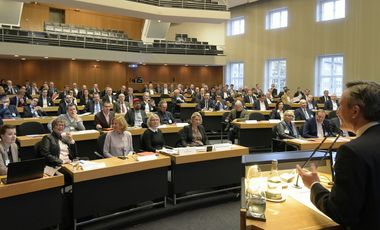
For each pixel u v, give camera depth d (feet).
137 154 14.67
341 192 4.59
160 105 25.99
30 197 10.80
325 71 52.65
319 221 5.78
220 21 54.13
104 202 12.67
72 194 12.02
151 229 12.67
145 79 68.13
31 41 48.98
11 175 10.39
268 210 6.25
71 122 21.97
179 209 14.52
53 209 11.37
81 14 67.31
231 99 44.83
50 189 11.27
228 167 15.67
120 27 72.18
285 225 5.63
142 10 47.65
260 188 6.62
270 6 60.90
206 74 72.59
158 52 61.82
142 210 14.38
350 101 4.90
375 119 4.80
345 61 48.98
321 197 5.24
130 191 13.35
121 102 30.01
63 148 15.46
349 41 48.39
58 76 60.85
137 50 59.41
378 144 4.59
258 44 63.52
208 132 33.50
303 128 21.62
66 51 51.93
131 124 25.30
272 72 61.67
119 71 65.31
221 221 13.43
